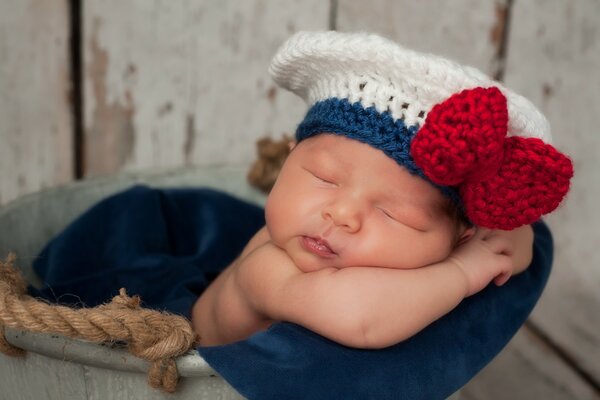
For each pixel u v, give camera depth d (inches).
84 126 59.6
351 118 31.5
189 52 57.9
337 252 31.8
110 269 44.2
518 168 29.5
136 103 59.1
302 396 27.2
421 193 31.4
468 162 27.6
